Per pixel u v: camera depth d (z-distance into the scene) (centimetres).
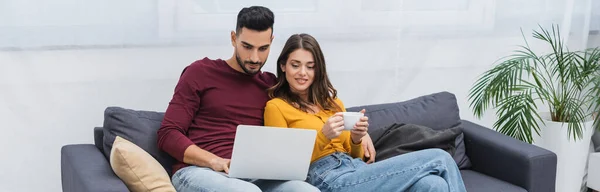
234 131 262
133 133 259
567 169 335
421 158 245
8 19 279
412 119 296
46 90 289
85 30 289
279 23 314
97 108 298
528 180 269
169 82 305
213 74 262
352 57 329
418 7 334
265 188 244
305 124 260
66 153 261
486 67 353
